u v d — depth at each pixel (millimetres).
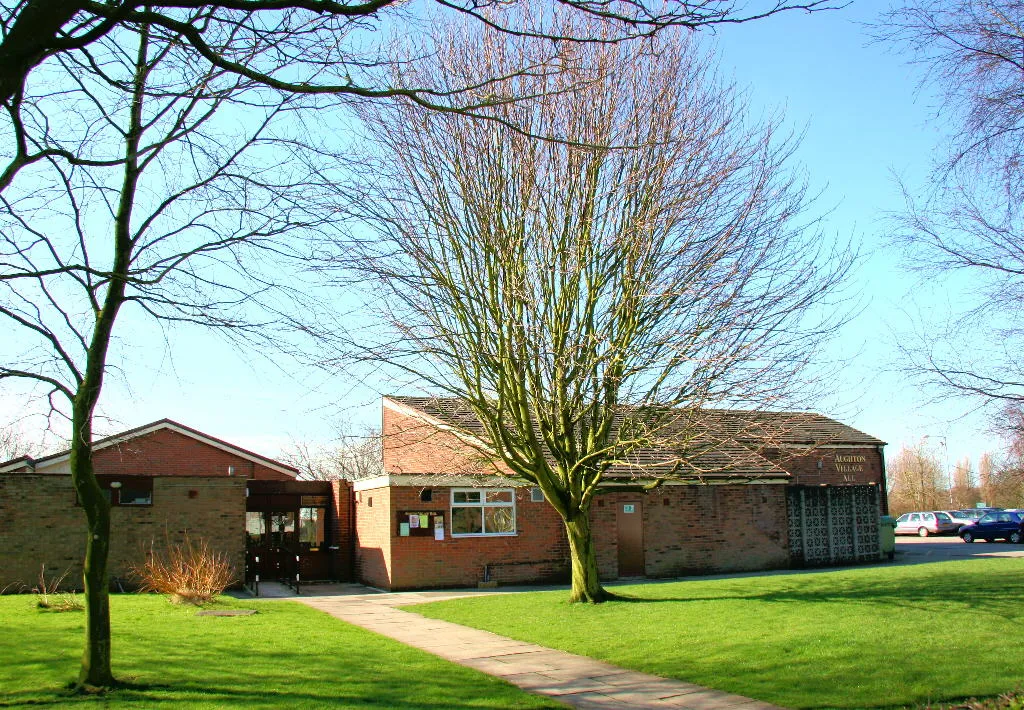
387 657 11242
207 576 17172
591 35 14109
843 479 30656
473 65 14438
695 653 11289
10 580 19344
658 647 11797
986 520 38438
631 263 14352
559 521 23828
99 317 9062
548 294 14672
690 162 14594
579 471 15570
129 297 8672
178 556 20109
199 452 31500
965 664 9773
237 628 13328
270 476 33062
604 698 9203
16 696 8508
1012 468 11789
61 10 5309
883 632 11766
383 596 20406
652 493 25109
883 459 31656
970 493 60844
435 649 12250
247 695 8727
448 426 17859
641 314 14555
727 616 13766
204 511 21469
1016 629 11562
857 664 10078
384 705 8453
